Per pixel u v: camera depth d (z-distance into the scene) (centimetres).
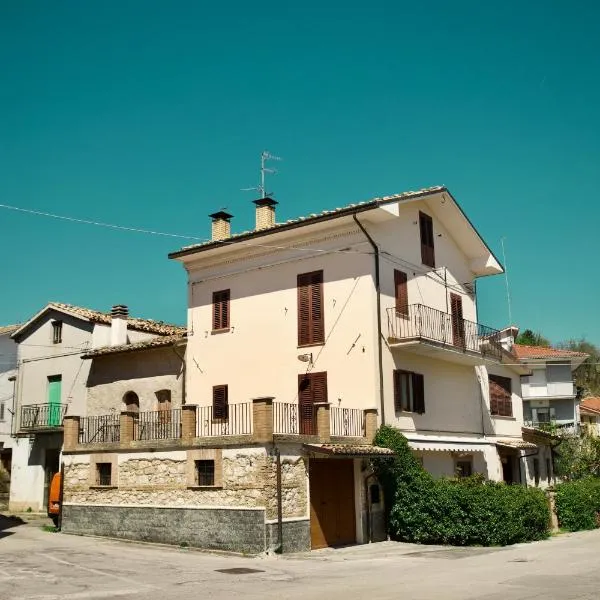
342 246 2495
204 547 2030
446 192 2773
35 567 1714
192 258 2850
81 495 2408
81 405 3119
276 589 1389
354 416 2320
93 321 3144
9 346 3822
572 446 4019
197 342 2802
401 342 2422
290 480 2014
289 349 2556
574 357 5272
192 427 2144
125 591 1395
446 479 2325
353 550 2052
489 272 3164
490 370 3155
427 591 1300
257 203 2919
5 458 3616
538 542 2239
